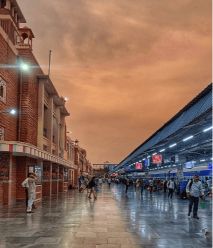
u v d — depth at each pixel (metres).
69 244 9.27
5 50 24.84
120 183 94.12
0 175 23.11
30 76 29.03
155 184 46.59
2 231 11.38
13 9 30.00
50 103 38.72
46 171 34.56
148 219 14.89
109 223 13.46
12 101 26.92
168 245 9.20
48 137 38.12
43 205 22.42
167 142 39.66
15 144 22.17
